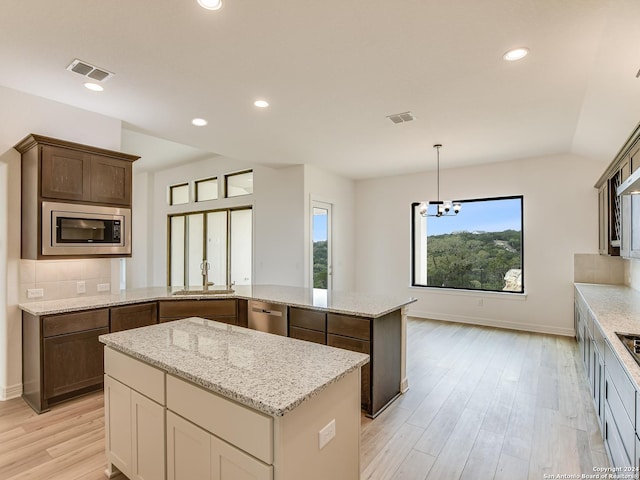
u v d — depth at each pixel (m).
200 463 1.46
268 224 6.11
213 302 3.59
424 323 5.86
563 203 5.09
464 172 5.91
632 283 4.17
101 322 3.13
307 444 1.34
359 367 1.67
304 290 3.99
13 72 2.67
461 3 1.87
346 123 3.78
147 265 8.14
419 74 2.69
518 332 5.27
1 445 2.34
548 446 2.34
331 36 2.19
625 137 3.51
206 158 6.92
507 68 2.58
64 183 3.01
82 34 2.17
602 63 2.41
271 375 1.47
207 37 2.21
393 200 6.67
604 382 2.29
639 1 1.72
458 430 2.54
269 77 2.75
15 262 3.05
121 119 3.65
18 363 3.08
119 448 1.91
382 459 2.21
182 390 1.54
